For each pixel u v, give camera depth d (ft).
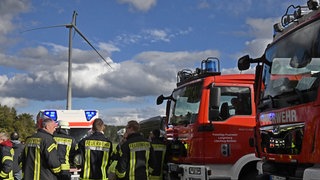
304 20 16.47
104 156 21.42
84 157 21.31
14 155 30.53
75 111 46.55
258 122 19.31
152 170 22.53
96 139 21.52
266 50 19.76
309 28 15.79
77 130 46.03
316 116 13.58
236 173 23.65
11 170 26.86
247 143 24.11
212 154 23.76
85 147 21.36
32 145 19.86
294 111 15.21
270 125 17.53
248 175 24.21
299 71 15.74
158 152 26.53
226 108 24.25
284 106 16.33
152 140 26.91
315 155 13.55
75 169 32.24
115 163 23.75
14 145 30.78
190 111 25.75
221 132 23.99
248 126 24.29
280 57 17.94
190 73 29.50
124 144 21.33
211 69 26.86
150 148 21.59
